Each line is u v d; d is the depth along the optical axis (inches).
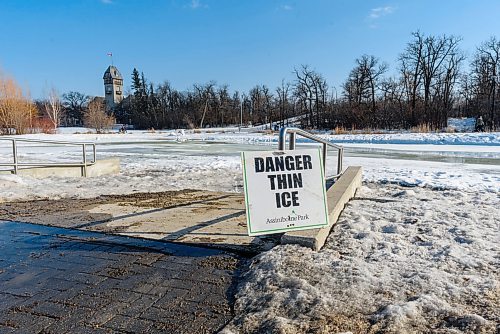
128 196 274.7
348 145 872.3
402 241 154.6
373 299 106.1
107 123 2600.9
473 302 103.8
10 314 106.4
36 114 2145.7
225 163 492.7
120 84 4097.0
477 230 168.7
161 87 3494.1
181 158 585.9
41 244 166.7
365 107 2308.1
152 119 3405.5
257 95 3528.5
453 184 309.9
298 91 2687.0
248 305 108.3
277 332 91.5
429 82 2103.8
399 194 265.1
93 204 245.9
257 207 148.3
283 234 157.4
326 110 2506.2
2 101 1895.9
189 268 138.3
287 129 159.9
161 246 161.9
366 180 338.6
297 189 154.5
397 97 2271.2
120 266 141.2
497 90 2017.7
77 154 681.0
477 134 973.2
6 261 147.4
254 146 903.1
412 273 122.9
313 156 159.6
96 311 107.9
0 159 567.5
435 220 185.9
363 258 137.9
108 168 414.6
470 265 130.0
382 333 90.4
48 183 327.3
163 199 262.4
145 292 119.6
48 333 96.8
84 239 172.6
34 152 746.8
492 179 336.5
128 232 181.6
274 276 121.9
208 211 223.8
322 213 156.6
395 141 947.3
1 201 254.5
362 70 2347.4
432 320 95.1
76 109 3806.6
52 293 119.6
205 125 3405.5
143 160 557.3
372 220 187.2
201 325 100.0
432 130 1610.5
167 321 102.2
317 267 127.3
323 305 102.9
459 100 2420.0
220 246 160.2
